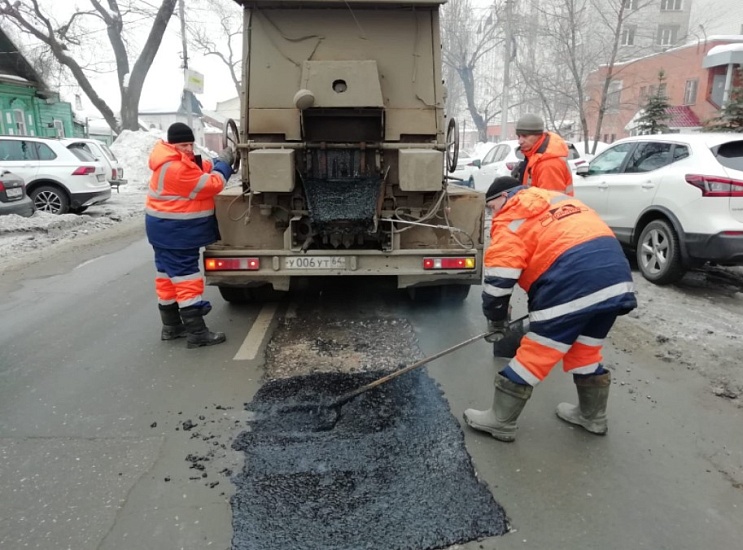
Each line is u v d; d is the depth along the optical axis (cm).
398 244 483
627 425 342
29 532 253
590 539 247
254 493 276
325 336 488
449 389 387
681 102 2520
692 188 585
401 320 528
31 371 425
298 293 620
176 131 435
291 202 486
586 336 314
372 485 282
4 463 305
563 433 332
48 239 1010
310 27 489
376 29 490
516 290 638
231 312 559
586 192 765
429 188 462
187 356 449
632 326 506
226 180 463
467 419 334
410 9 488
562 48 1889
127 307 588
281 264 482
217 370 421
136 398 378
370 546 242
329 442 321
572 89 2061
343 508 265
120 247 953
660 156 661
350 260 482
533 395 380
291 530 251
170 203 438
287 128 491
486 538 247
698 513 264
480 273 489
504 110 2267
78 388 395
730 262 574
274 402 369
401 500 271
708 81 2333
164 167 430
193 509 266
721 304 575
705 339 470
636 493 278
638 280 664
